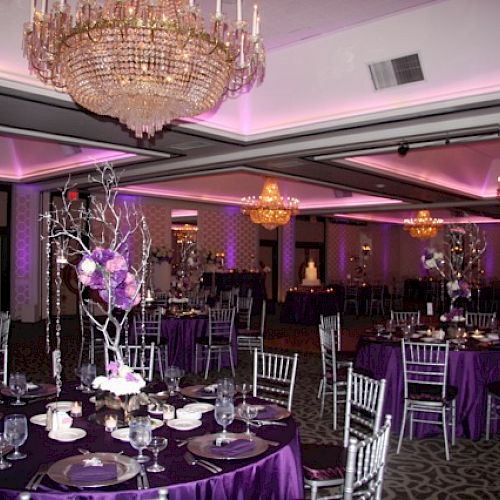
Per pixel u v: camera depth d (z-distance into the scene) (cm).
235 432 286
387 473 436
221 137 742
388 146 745
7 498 213
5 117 649
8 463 242
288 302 1413
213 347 769
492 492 400
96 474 221
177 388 360
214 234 1672
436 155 1112
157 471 233
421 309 1836
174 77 321
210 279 1552
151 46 306
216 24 321
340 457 326
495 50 528
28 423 297
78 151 1035
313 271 1614
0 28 498
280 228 1873
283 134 719
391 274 2367
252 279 1598
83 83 336
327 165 909
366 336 607
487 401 528
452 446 504
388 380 547
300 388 700
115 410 296
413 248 2364
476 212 1659
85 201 1316
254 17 348
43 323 1253
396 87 608
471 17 512
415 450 493
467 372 527
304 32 586
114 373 284
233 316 809
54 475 224
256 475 243
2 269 1269
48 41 331
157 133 715
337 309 1418
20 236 1269
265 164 909
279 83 684
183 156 902
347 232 2158
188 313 820
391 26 554
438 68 566
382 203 1555
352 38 585
